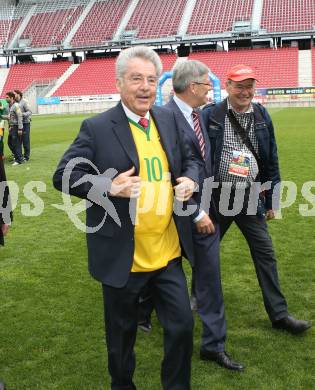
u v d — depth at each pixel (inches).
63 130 899.4
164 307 101.2
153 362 132.4
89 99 1535.4
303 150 515.5
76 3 1971.0
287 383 120.1
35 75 1819.6
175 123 105.3
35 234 254.8
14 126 486.6
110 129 97.3
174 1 1847.9
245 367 128.3
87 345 141.3
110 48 1795.0
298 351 135.0
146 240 99.7
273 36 1644.9
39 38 1879.9
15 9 2004.2
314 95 1380.4
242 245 227.3
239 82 132.6
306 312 157.3
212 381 122.5
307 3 1692.9
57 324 153.9
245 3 1760.6
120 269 97.5
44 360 133.9
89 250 101.2
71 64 1840.6
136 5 1876.2
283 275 187.9
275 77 1550.2
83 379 124.9
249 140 140.7
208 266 132.3
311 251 214.7
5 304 168.9
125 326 103.7
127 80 95.0
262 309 162.1
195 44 1820.9
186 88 128.0
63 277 193.2
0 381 120.1
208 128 140.8
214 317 132.0
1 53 1887.3
